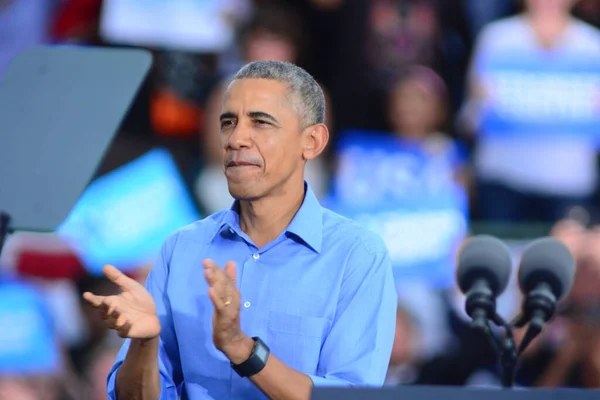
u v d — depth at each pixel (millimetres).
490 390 5746
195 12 17453
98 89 6492
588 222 17062
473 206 17438
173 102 16828
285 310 7414
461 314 15016
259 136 7293
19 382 13875
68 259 14648
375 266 7578
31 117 6422
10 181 6223
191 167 16375
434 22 18344
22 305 14227
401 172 16875
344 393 5773
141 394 7105
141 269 15133
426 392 5766
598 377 14367
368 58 18016
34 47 6699
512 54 18500
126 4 17297
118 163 15727
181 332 7590
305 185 7848
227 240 7758
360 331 7371
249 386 7402
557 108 18438
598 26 18812
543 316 7719
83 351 14266
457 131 18016
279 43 17625
